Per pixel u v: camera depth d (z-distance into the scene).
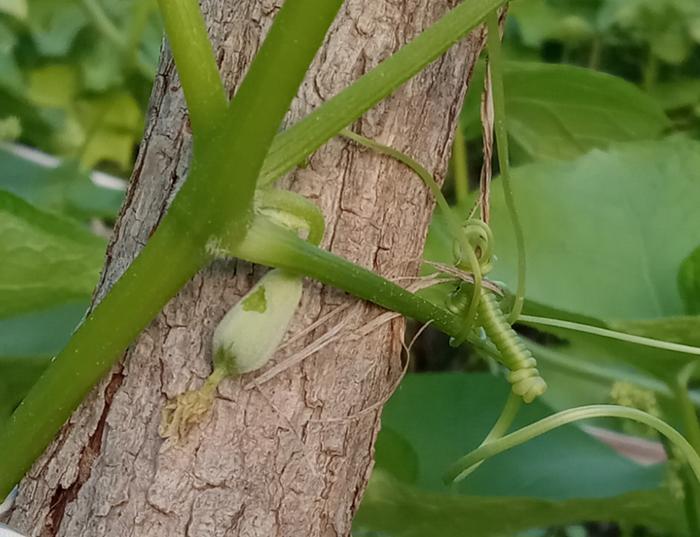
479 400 0.43
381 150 0.20
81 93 0.60
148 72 0.59
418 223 0.21
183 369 0.19
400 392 0.43
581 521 0.36
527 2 0.60
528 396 0.22
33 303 0.35
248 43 0.20
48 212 0.31
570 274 0.38
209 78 0.17
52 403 0.18
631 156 0.41
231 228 0.17
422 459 0.40
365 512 0.35
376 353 0.20
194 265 0.18
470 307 0.21
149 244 0.18
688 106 0.60
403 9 0.20
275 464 0.19
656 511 0.34
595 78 0.47
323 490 0.20
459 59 0.21
